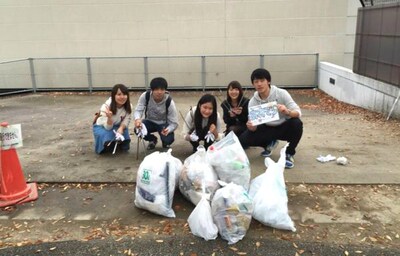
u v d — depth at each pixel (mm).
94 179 4012
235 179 3299
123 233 2977
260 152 4828
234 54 10258
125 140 4891
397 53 6125
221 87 10523
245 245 2781
